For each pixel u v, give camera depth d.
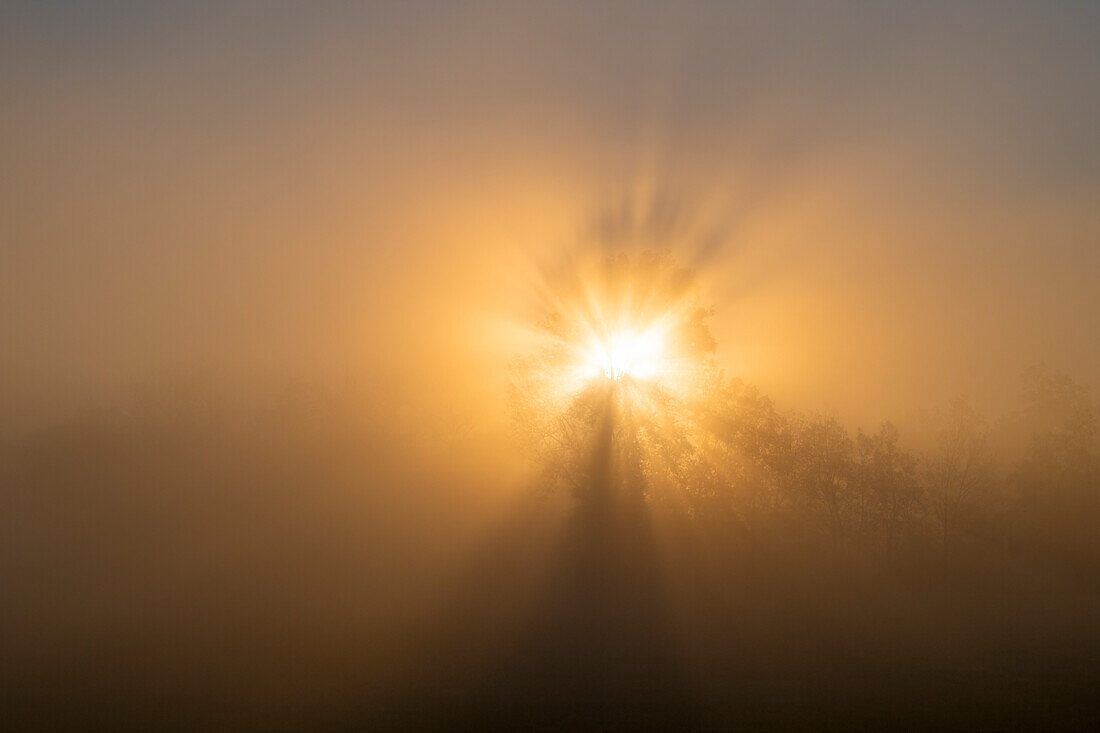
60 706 37.53
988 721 34.25
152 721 35.75
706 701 37.22
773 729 34.06
